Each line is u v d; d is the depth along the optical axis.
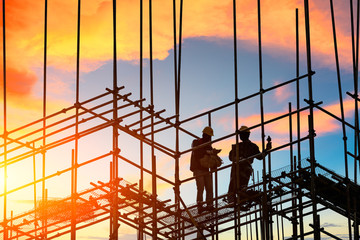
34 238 13.48
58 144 12.58
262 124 12.77
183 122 13.03
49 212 13.27
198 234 14.25
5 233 13.15
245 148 14.17
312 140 12.64
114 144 12.46
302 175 13.64
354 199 13.27
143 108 12.73
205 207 13.69
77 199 12.80
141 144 13.46
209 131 14.47
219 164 14.23
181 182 12.96
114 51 12.30
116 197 12.48
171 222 14.82
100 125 12.43
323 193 14.08
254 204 14.24
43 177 12.75
